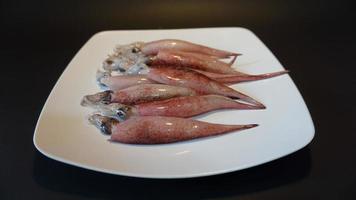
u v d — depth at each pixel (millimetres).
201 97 323
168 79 348
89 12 529
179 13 529
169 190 267
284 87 346
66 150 279
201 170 262
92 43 423
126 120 300
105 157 274
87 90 355
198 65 379
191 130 290
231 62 394
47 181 276
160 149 284
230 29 443
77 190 269
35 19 510
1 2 543
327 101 355
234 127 299
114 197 263
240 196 262
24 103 359
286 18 508
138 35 439
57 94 340
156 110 313
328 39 459
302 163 288
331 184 272
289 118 311
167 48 403
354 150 300
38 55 437
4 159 296
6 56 433
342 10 517
